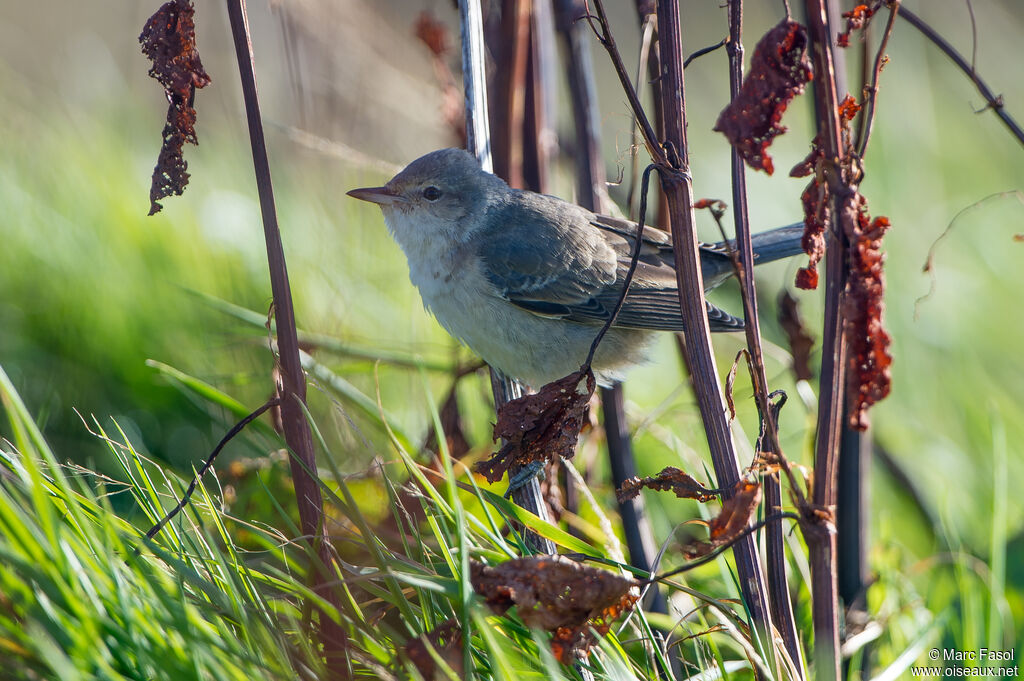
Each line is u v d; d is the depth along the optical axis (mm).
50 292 10031
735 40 5469
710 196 16641
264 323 8641
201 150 13000
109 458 8320
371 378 9836
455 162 8805
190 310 10156
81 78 14867
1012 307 13062
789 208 16141
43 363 9477
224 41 13172
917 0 17141
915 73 16375
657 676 5762
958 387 11297
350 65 11242
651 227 9797
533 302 8867
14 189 10914
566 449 5824
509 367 9086
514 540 6152
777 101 4566
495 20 9062
